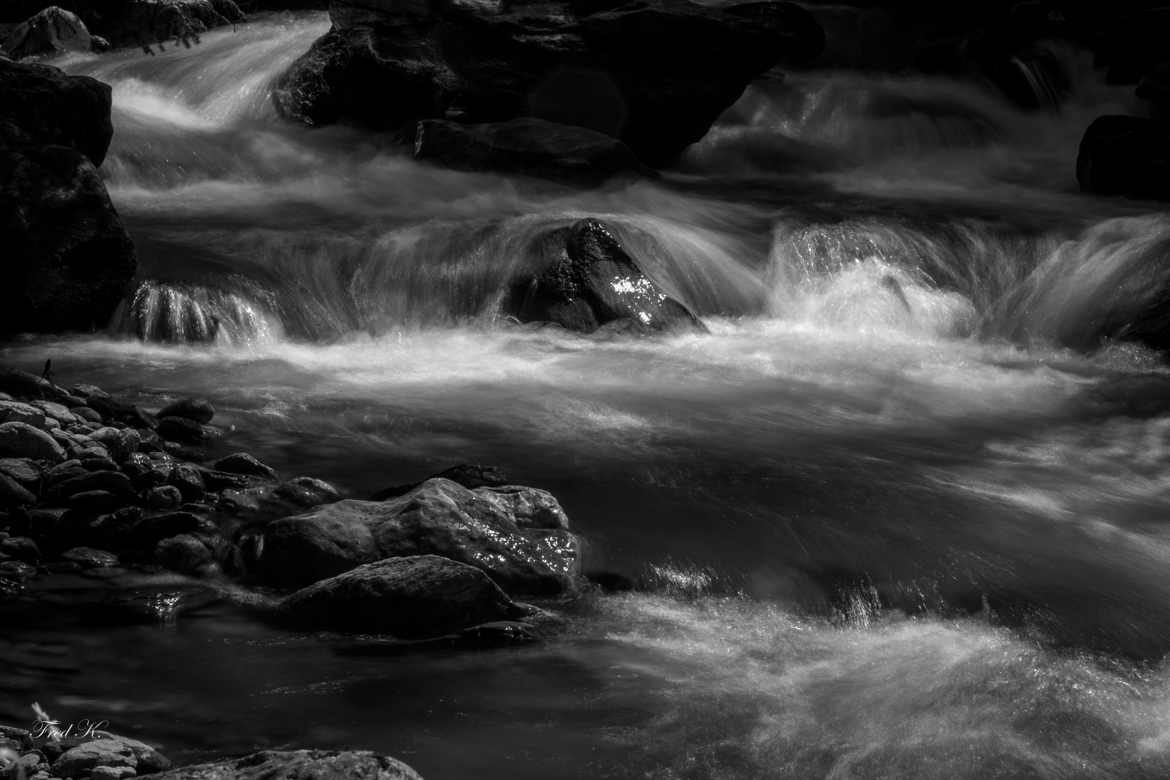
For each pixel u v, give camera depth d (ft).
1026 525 24.40
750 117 60.64
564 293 37.78
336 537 20.86
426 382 31.94
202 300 34.86
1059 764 16.40
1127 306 40.37
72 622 19.19
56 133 35.83
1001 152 61.72
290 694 17.37
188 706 16.90
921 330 41.16
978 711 17.62
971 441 29.86
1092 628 20.66
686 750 16.31
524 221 40.93
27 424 24.14
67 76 36.50
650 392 31.96
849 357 37.17
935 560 22.58
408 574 19.56
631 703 17.46
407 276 38.52
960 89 66.95
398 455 25.98
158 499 22.59
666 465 26.13
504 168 47.19
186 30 67.05
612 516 23.34
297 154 50.29
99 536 21.62
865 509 24.44
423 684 17.79
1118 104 66.08
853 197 50.83
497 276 38.65
